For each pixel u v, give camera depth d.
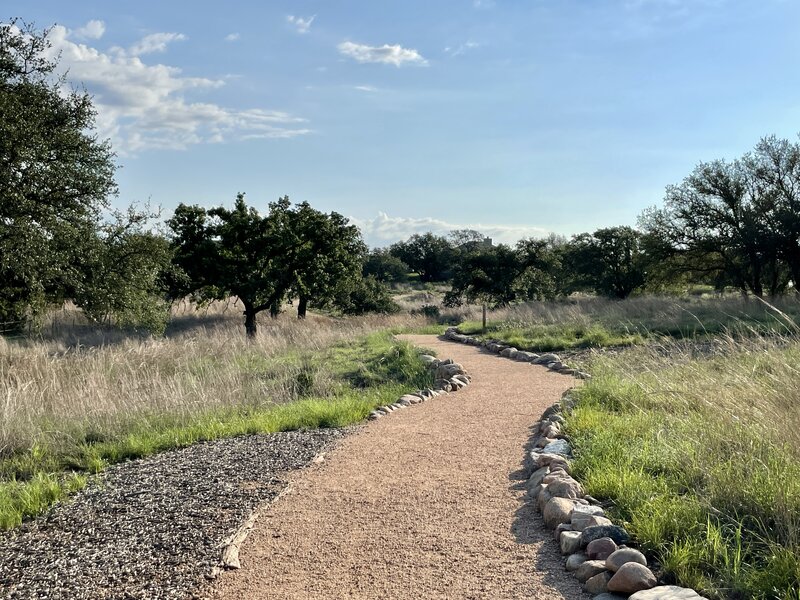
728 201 26.38
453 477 6.20
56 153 15.88
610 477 5.36
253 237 24.67
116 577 4.21
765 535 4.16
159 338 20.72
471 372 13.75
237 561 4.44
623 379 9.55
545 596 3.83
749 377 7.10
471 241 122.00
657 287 29.97
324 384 12.75
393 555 4.48
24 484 6.44
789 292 26.11
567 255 38.22
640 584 3.70
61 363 12.74
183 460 7.19
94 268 17.42
